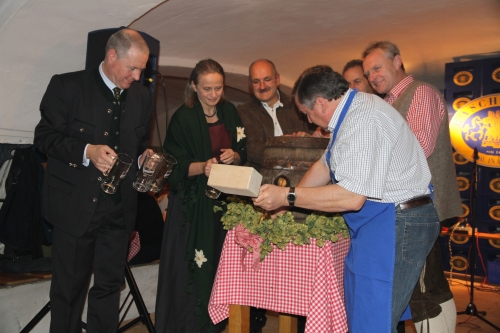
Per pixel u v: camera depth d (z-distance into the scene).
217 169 1.58
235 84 5.34
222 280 2.09
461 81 4.98
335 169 1.65
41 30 2.50
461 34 4.49
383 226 1.66
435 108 2.15
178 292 2.46
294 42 4.57
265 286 2.02
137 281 3.14
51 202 2.05
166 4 3.34
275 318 3.34
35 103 2.69
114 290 2.23
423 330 2.02
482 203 4.91
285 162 2.12
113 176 1.85
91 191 2.02
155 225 3.28
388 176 1.64
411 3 3.83
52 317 2.07
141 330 2.93
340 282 2.04
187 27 3.87
